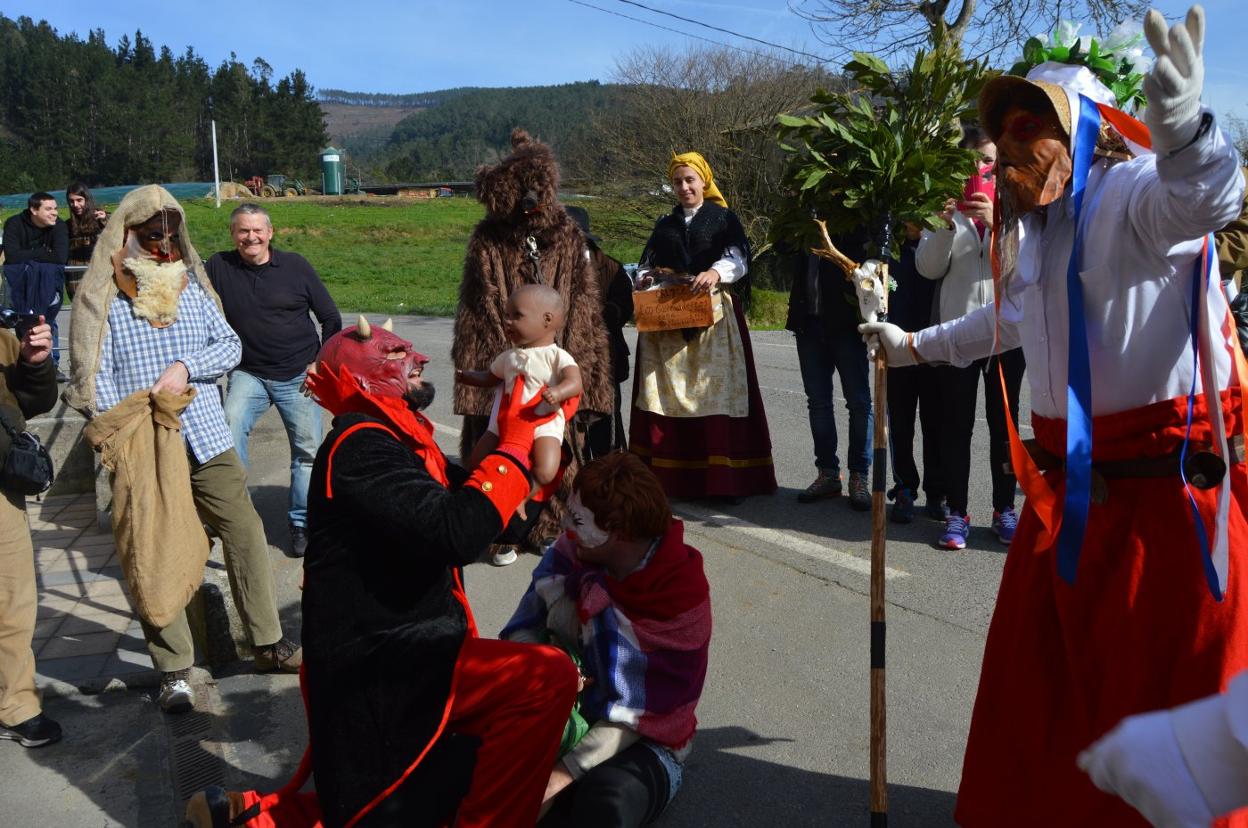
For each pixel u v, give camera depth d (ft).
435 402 33.40
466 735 9.16
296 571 17.95
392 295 94.22
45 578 16.92
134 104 398.42
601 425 19.07
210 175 416.05
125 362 13.07
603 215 85.76
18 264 32.94
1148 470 8.13
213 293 14.15
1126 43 9.68
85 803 10.96
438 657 8.80
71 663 13.75
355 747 8.52
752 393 21.03
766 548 18.51
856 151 10.60
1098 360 8.22
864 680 13.51
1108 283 8.04
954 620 15.26
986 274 16.80
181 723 12.62
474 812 9.19
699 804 10.93
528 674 9.24
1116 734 4.82
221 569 14.93
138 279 13.20
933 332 10.25
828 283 19.81
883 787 9.50
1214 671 7.61
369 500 8.31
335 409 9.09
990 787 8.93
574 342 17.71
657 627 10.41
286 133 426.10
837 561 17.78
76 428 21.95
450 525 8.34
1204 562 7.75
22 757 11.83
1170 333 8.01
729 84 80.53
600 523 10.26
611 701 10.34
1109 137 8.26
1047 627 8.70
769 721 12.58
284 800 9.52
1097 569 8.25
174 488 12.34
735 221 20.76
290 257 18.66
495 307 17.65
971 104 10.75
